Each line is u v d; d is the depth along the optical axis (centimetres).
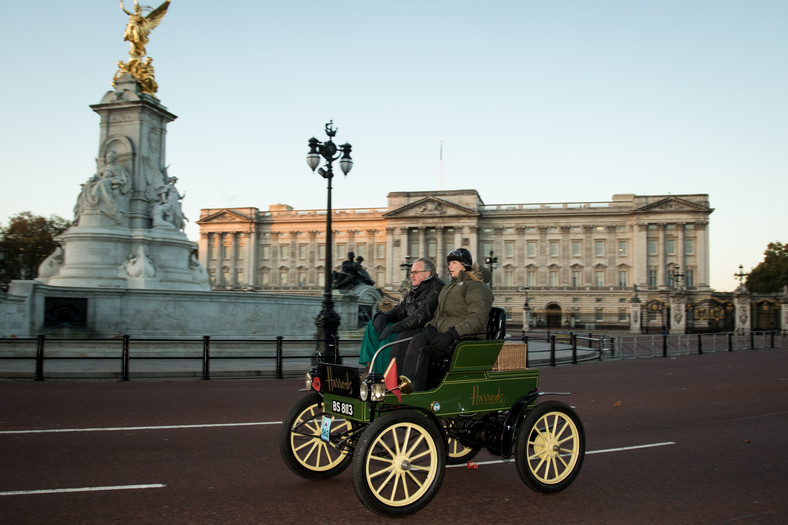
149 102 2895
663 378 2053
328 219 2152
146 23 3041
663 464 819
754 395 1583
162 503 623
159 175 2964
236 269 12494
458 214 11344
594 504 642
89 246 2694
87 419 1091
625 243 10981
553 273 11225
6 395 1378
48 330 2316
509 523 580
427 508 626
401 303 776
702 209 10425
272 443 916
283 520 579
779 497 671
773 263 11150
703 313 7325
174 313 2536
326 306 2103
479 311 683
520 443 662
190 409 1224
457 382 664
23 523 560
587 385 1817
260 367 2034
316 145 2145
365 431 585
